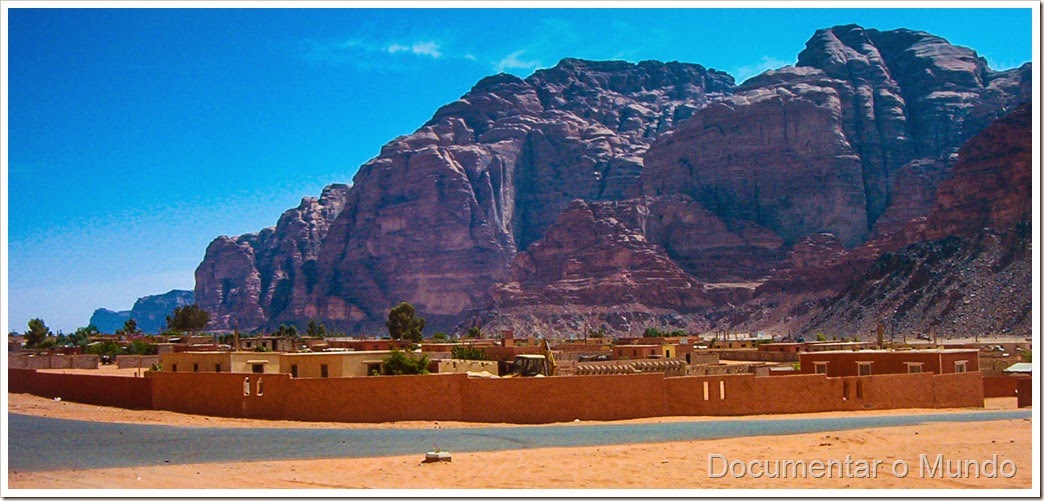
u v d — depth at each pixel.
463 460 34.00
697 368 67.88
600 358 93.06
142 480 30.48
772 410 51.84
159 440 40.84
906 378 55.19
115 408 56.66
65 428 45.75
